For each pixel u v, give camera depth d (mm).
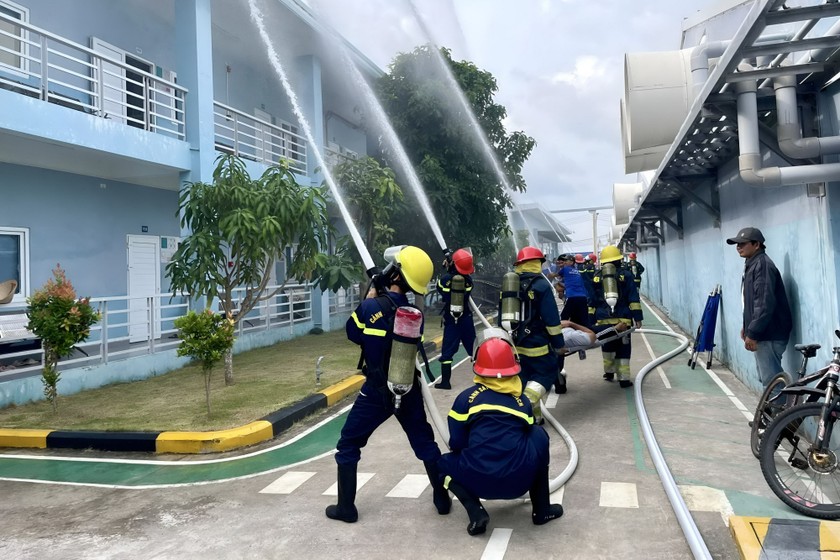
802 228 5324
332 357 10766
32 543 3895
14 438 6219
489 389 3715
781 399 4695
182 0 10633
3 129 7523
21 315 8531
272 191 8367
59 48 10508
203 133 10688
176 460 5645
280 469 5250
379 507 4234
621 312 7965
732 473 4617
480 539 3645
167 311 12797
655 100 9172
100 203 11344
